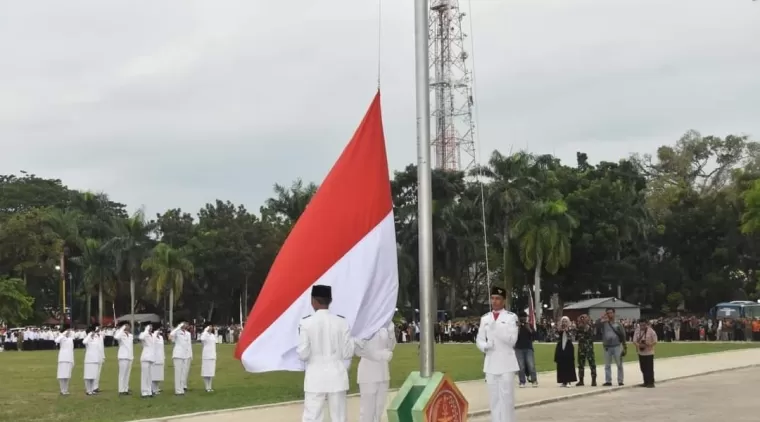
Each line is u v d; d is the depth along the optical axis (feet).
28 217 266.98
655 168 326.65
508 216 226.79
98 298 290.15
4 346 199.31
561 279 260.01
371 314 36.52
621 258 277.85
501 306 42.88
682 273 278.87
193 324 258.57
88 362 75.82
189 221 338.54
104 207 302.25
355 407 58.49
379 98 38.65
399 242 251.80
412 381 35.22
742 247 277.23
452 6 277.23
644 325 75.20
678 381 81.15
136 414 57.93
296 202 248.11
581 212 252.01
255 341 35.53
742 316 210.79
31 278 271.69
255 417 53.98
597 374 89.66
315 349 31.86
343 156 38.27
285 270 36.37
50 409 62.08
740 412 54.85
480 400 62.90
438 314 272.92
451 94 275.39
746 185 268.62
